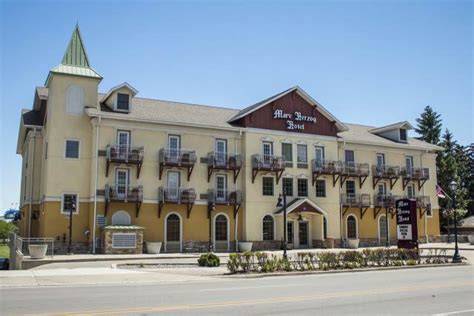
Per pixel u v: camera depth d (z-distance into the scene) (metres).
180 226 37.84
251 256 21.00
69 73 36.06
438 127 75.81
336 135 45.75
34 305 11.28
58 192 34.62
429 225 51.56
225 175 40.31
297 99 44.06
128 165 36.38
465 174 76.00
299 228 42.88
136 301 11.98
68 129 35.59
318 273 21.48
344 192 45.97
